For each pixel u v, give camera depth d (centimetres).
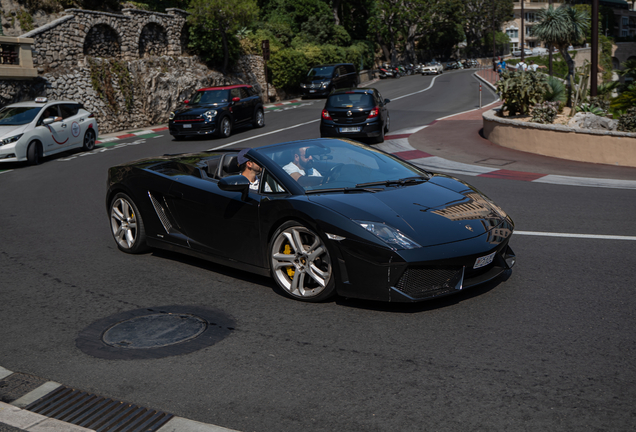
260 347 375
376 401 303
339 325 406
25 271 570
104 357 370
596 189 924
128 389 328
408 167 544
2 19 2344
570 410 286
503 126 1439
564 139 1259
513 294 452
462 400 300
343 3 6300
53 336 407
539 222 705
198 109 1873
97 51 2408
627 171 1097
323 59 4203
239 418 292
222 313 438
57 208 900
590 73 1714
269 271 480
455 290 418
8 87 1941
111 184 615
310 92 3428
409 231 413
